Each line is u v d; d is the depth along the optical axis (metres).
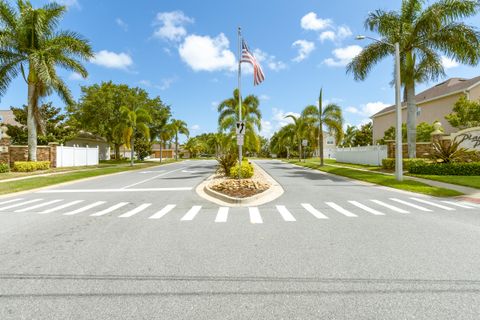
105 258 4.79
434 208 9.11
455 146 18.80
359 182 16.69
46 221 7.52
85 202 10.50
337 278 3.99
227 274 4.14
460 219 7.57
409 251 5.06
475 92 28.38
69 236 6.10
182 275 4.12
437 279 3.94
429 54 20.02
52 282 3.92
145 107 50.03
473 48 18.62
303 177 19.78
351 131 74.62
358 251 5.07
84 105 43.66
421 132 29.16
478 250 5.11
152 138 57.41
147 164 40.78
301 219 7.60
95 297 3.51
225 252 5.04
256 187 12.69
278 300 3.41
